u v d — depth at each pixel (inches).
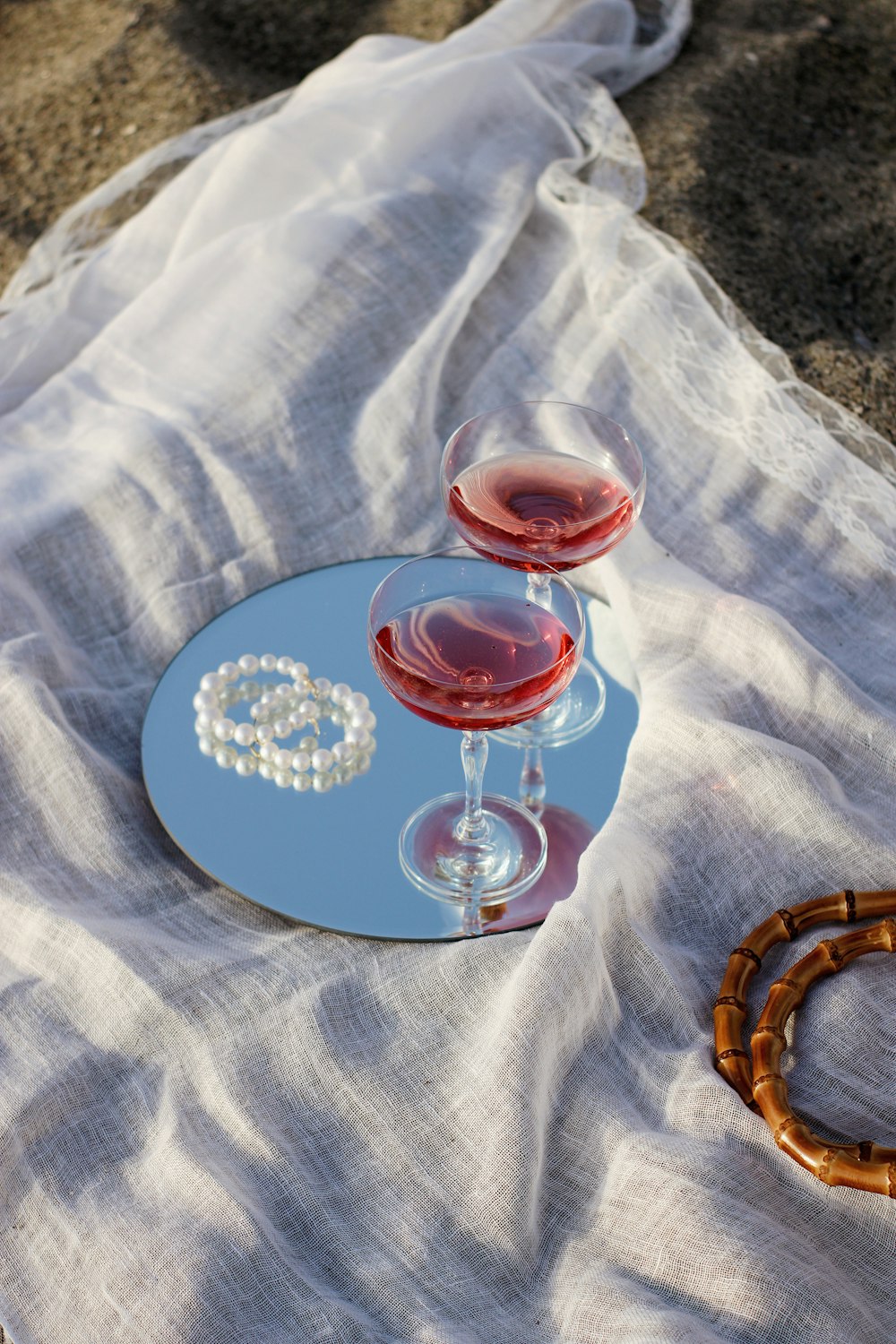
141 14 69.7
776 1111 32.3
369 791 38.0
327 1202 32.6
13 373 51.8
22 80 68.3
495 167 54.2
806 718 39.4
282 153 53.6
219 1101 33.6
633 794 37.3
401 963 35.3
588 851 35.6
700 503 46.3
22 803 38.7
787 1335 30.5
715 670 40.4
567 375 49.1
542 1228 32.5
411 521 46.3
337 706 39.7
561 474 38.6
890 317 51.4
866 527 44.9
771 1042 33.3
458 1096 33.3
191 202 53.8
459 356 50.6
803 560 45.2
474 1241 32.0
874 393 48.9
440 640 34.8
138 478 46.0
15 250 59.3
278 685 39.9
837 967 34.4
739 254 52.3
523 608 35.4
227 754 38.5
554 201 52.8
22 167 62.7
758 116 57.7
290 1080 33.8
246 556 45.0
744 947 35.0
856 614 44.0
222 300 50.6
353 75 56.4
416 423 47.1
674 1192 31.8
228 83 64.7
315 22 68.4
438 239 52.4
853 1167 31.4
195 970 35.3
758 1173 32.4
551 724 39.5
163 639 43.7
